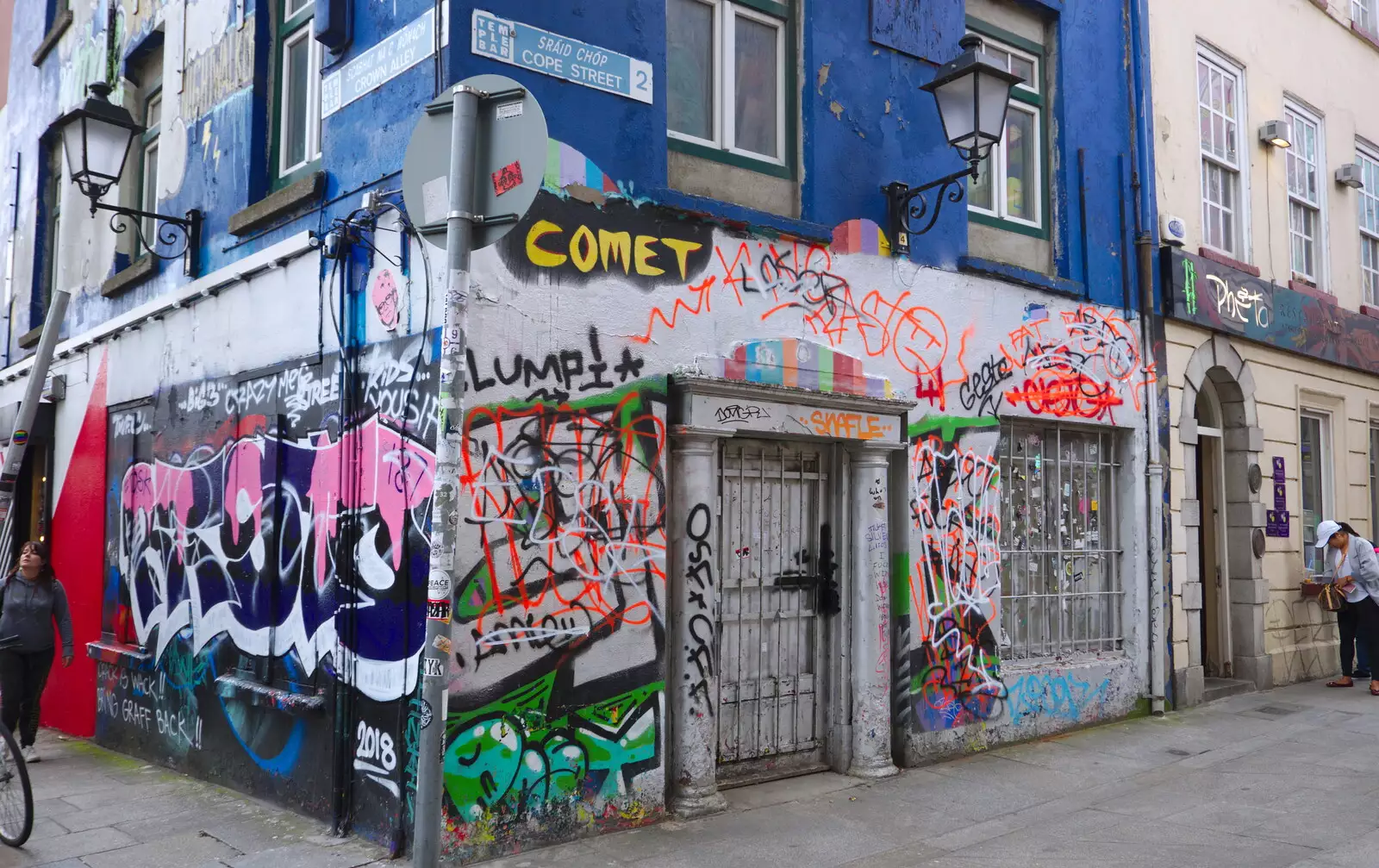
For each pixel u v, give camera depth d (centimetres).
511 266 534
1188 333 959
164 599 772
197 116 779
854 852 533
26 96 1134
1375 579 994
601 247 571
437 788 391
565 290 555
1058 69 873
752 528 656
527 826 525
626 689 566
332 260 603
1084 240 870
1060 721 809
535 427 539
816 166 684
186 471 754
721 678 635
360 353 579
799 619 680
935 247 748
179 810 624
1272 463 1060
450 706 500
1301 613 1094
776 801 620
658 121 604
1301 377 1112
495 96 405
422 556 517
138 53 884
